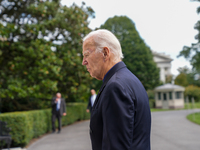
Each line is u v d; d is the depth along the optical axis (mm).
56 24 11719
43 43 11203
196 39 20219
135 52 32562
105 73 1324
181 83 56656
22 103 14383
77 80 13445
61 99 10672
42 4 11273
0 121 6363
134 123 1153
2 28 9039
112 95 1104
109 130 1058
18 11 11797
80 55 13070
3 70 11164
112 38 1324
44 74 10273
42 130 9609
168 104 31422
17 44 10633
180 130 10031
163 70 70562
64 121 13125
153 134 8906
